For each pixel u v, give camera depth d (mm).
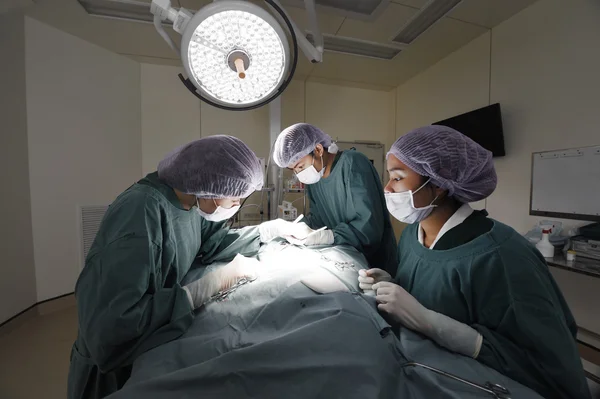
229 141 913
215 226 1268
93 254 707
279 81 684
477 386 542
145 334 692
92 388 820
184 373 512
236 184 896
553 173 1974
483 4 2088
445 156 752
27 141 2256
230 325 730
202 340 666
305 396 491
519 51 2182
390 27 2357
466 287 718
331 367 531
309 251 1229
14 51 2143
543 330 591
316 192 1671
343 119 3625
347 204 1424
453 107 2818
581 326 1900
